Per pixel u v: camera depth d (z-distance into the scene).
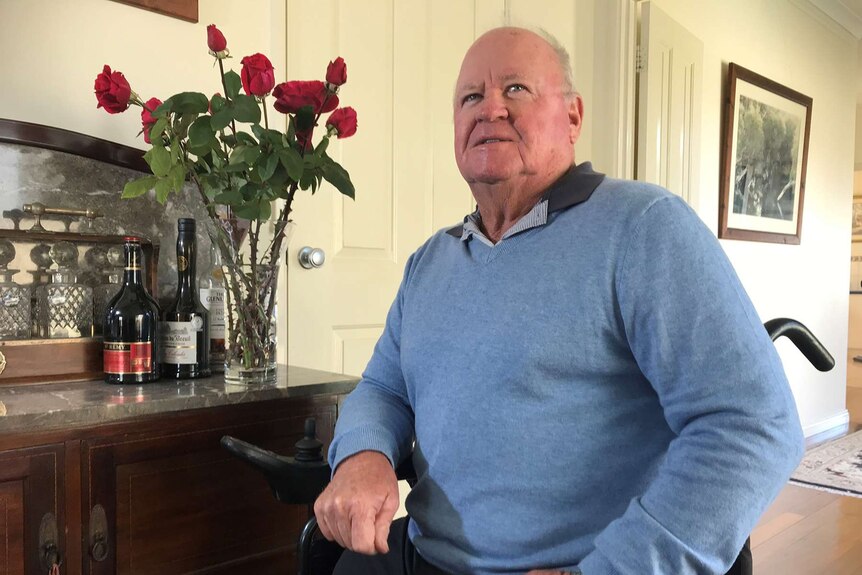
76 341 1.25
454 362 0.95
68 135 1.27
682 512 0.73
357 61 1.87
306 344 1.77
